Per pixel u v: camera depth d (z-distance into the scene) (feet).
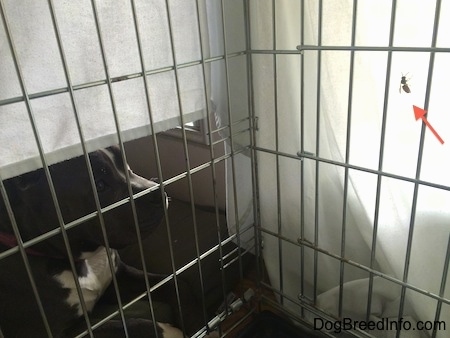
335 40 2.43
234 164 3.06
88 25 2.17
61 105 2.20
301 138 2.64
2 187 1.91
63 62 1.93
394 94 2.41
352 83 2.27
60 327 2.85
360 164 2.60
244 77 2.93
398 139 2.47
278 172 2.90
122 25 2.30
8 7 1.91
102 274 3.24
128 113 2.48
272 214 3.17
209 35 2.87
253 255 3.80
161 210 2.83
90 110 2.32
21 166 2.15
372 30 2.38
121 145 2.27
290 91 2.72
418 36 2.27
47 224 2.62
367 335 2.78
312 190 2.93
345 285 3.06
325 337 3.03
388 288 2.93
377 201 2.43
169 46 2.52
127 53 2.36
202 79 2.78
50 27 2.06
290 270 3.38
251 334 3.17
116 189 2.73
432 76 2.08
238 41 2.84
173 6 2.49
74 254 2.83
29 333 2.76
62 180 2.58
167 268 3.74
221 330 3.23
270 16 2.59
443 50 1.89
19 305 2.69
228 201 3.35
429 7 2.20
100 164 2.68
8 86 2.00
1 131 2.04
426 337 2.84
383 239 2.67
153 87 2.55
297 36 2.59
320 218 3.01
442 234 2.52
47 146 2.21
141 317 3.26
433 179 2.43
